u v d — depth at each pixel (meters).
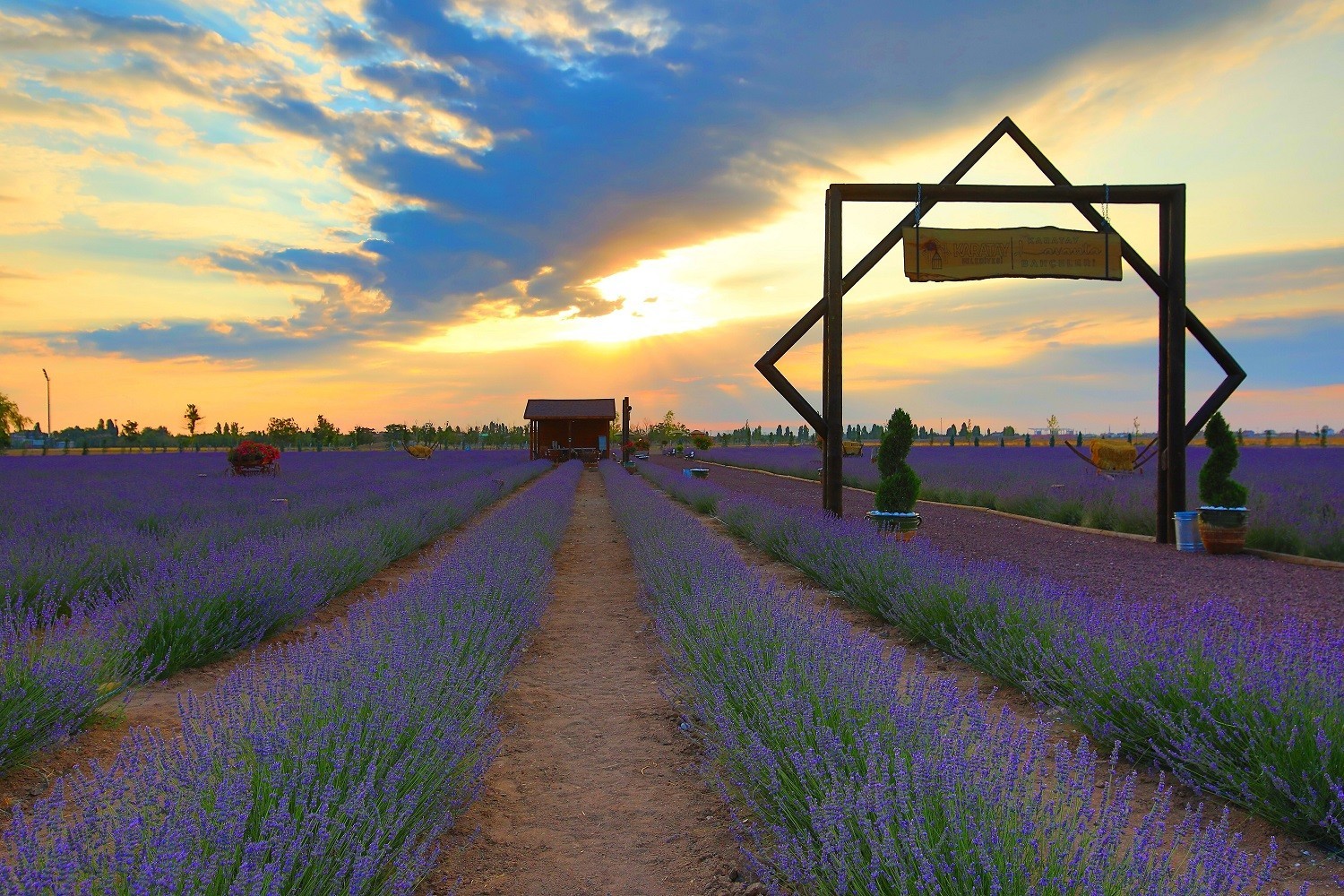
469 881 2.62
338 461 39.69
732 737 3.14
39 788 3.19
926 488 20.02
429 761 2.79
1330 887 2.46
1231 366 11.19
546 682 5.01
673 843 2.88
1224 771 3.10
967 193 10.94
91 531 8.72
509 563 6.74
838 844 2.14
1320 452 33.75
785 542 9.62
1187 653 3.75
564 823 3.06
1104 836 2.04
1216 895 1.93
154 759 2.48
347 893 2.04
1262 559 9.27
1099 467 22.53
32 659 3.72
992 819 2.13
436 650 3.94
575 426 52.06
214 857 1.88
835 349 10.95
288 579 6.08
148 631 4.79
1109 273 10.96
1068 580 7.72
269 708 2.96
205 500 13.75
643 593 7.37
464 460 43.59
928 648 5.54
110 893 1.82
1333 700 3.16
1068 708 3.98
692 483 19.70
